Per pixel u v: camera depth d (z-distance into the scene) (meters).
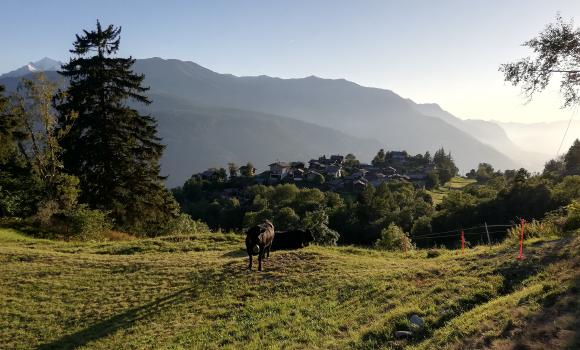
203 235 29.89
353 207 99.12
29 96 36.56
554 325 7.93
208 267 18.61
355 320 11.59
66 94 38.09
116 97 40.53
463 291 11.79
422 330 9.86
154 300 15.41
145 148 41.19
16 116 38.28
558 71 19.59
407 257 21.84
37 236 31.50
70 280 17.95
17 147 42.75
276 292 14.95
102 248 26.12
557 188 71.00
